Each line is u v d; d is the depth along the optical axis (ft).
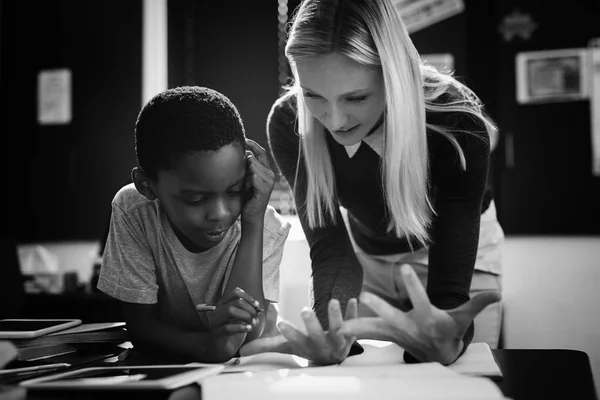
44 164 19.02
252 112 16.96
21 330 3.53
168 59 17.60
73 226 18.98
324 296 4.28
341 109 3.72
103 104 18.44
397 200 4.08
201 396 2.76
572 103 17.12
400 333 3.23
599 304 11.23
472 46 16.90
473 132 4.10
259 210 3.91
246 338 4.02
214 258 4.05
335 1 3.66
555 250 15.44
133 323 3.95
